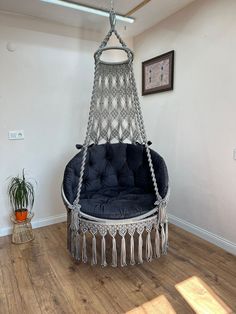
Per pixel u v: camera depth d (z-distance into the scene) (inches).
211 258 90.2
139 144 110.1
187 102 106.2
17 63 106.5
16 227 103.8
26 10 101.0
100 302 69.6
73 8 98.7
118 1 95.7
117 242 103.7
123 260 83.5
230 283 76.6
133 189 104.7
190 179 108.1
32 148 114.0
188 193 109.8
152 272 82.7
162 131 121.4
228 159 91.4
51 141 118.1
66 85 118.8
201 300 69.8
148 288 75.0
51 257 92.2
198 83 100.4
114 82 107.0
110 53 130.2
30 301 70.1
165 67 114.7
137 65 134.3
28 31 107.2
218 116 93.7
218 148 94.7
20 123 110.0
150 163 92.1
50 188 120.3
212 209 99.3
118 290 74.4
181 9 104.0
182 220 114.2
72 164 97.7
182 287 75.2
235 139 88.5
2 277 80.5
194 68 101.4
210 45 94.0
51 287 75.8
